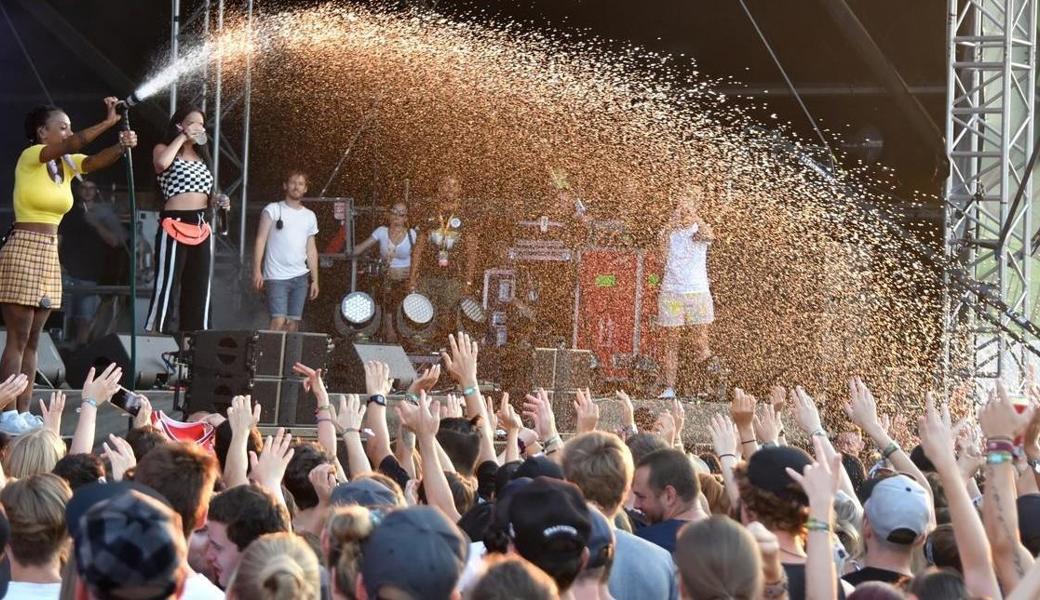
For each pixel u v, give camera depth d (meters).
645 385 13.48
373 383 6.33
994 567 4.34
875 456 10.42
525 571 2.86
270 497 4.16
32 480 3.93
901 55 18.67
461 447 6.06
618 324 13.76
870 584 3.54
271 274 13.12
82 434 5.84
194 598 3.90
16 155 19.67
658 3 19.03
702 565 3.35
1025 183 12.80
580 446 4.53
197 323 10.86
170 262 10.80
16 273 8.46
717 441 5.70
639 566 4.30
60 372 10.58
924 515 4.43
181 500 4.02
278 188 17.48
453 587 2.95
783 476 4.25
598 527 3.62
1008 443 4.36
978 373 13.09
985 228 13.45
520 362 14.00
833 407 13.84
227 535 4.10
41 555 3.88
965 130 13.44
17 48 19.41
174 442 4.18
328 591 3.60
